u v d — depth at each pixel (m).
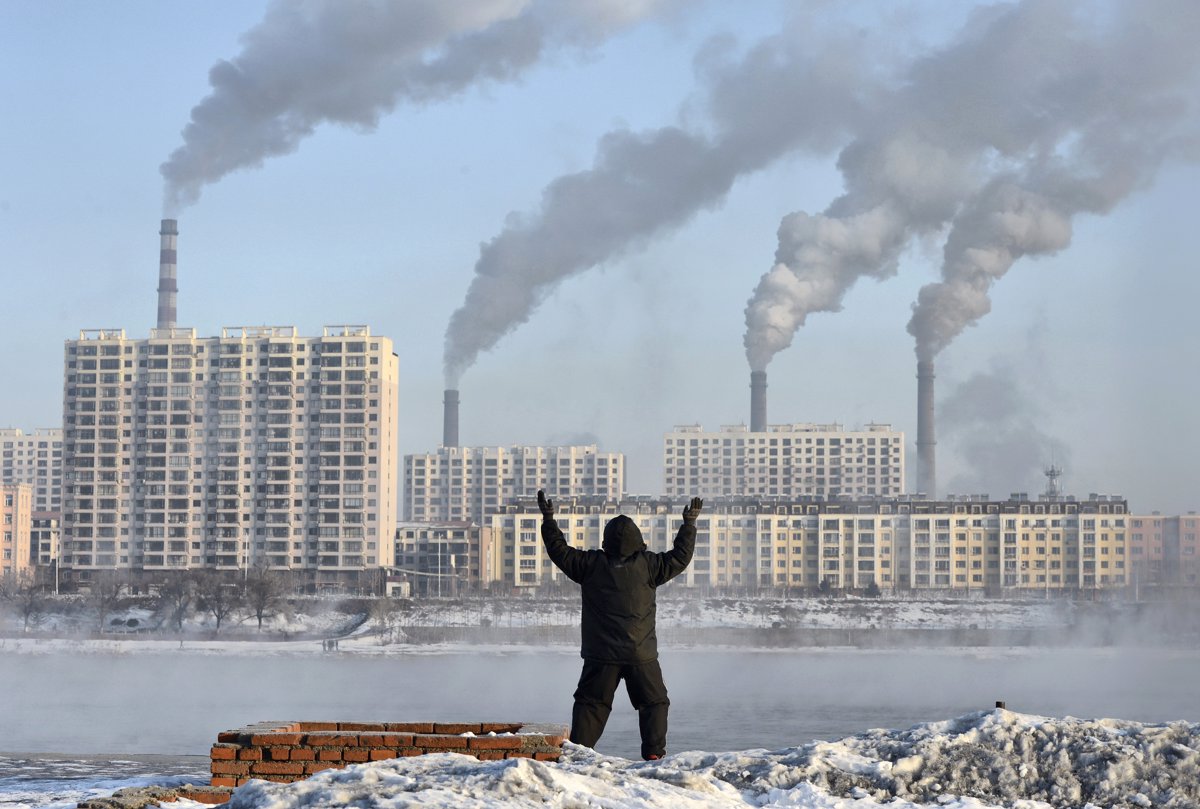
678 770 16.92
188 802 18.70
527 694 154.25
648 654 19.75
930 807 16.44
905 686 166.75
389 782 15.20
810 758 17.55
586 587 19.95
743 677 175.88
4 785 22.20
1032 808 16.47
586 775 16.06
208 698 149.12
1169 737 17.56
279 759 19.25
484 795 14.73
